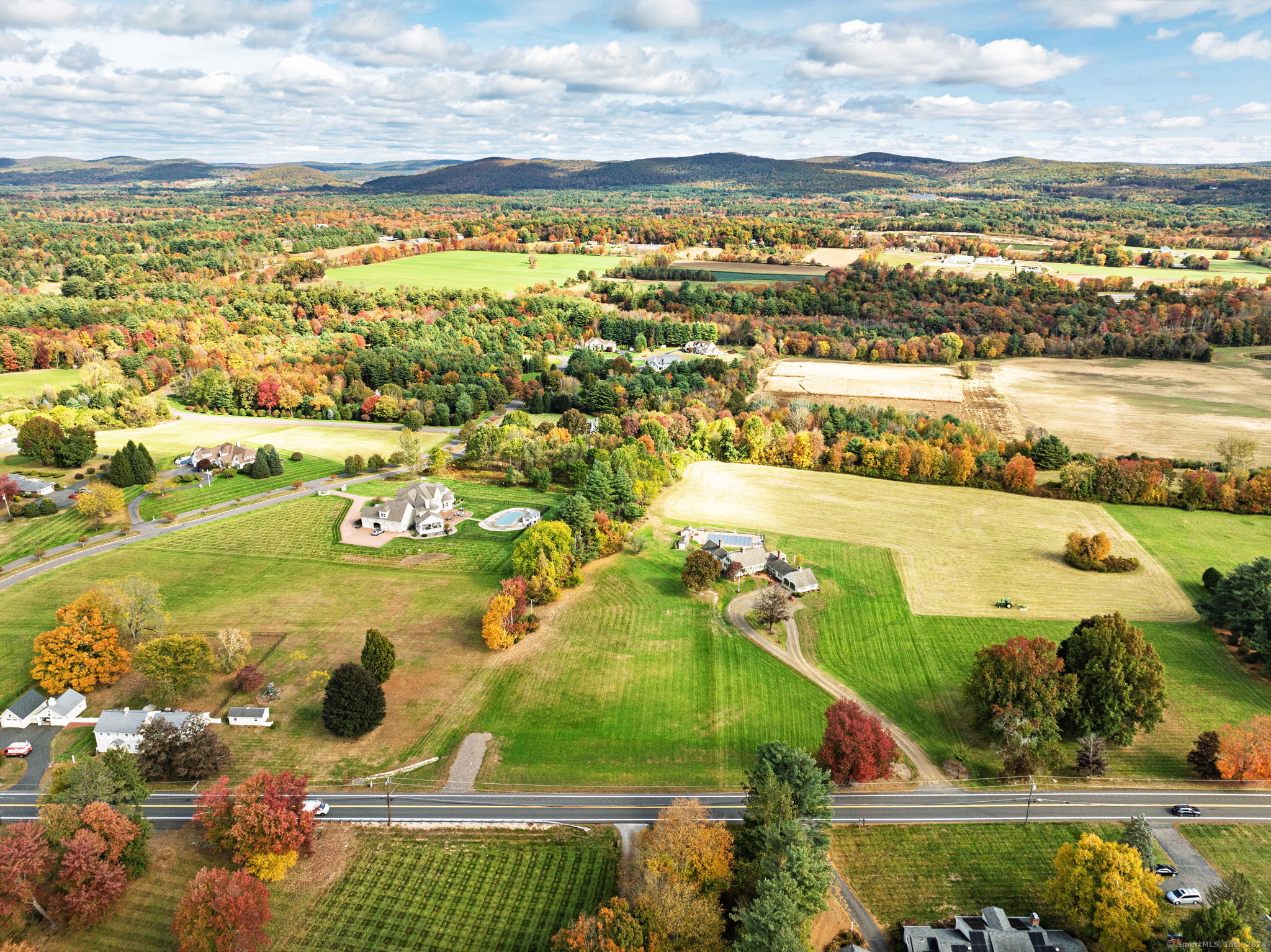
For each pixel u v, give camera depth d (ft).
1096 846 221.87
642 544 451.94
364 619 370.32
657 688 329.11
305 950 209.97
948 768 288.30
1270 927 208.44
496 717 306.55
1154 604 400.47
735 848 236.63
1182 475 540.93
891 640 368.89
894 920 225.15
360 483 543.39
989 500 538.06
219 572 410.11
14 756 276.00
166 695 299.17
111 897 214.48
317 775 272.51
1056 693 296.10
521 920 220.43
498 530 474.49
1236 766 274.98
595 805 264.52
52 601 371.35
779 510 519.19
